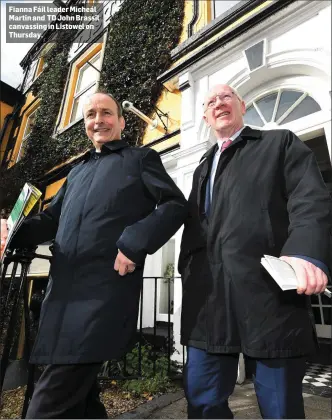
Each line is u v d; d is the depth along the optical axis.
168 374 2.74
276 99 3.43
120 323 1.16
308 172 1.10
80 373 1.11
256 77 3.46
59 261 1.26
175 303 3.33
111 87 5.84
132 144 5.02
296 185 1.10
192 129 3.88
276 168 1.19
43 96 8.71
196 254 1.29
